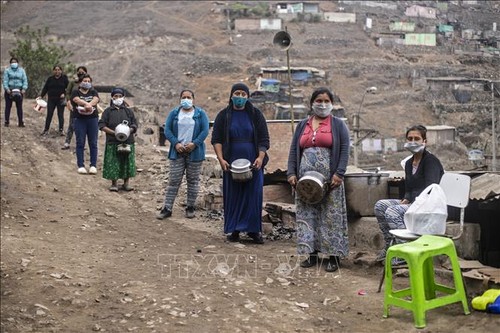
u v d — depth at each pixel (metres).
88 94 13.92
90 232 9.79
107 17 97.56
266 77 61.22
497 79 13.02
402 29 48.22
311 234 7.91
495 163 11.78
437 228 6.41
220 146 9.43
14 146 15.88
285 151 13.88
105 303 6.64
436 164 7.32
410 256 5.86
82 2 105.00
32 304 6.59
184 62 77.38
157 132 25.69
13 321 6.16
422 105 36.44
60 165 14.68
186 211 11.05
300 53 71.56
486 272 6.76
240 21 88.88
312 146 7.96
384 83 46.84
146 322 6.13
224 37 86.25
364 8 81.81
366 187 9.17
